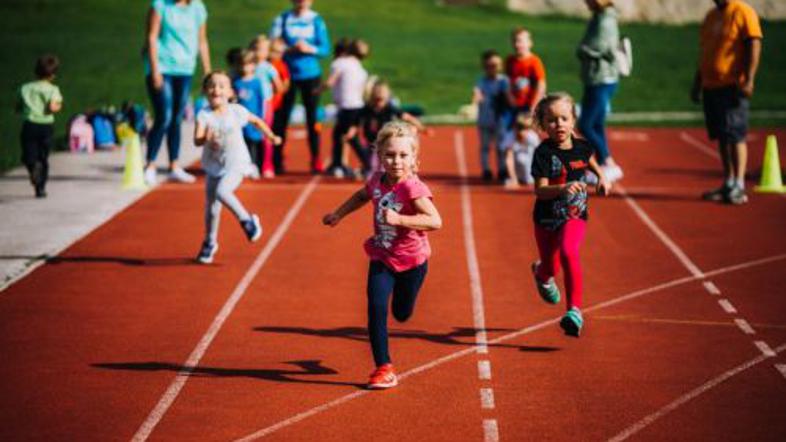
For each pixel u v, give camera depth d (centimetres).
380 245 773
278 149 1789
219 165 1127
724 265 1162
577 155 870
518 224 1382
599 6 1620
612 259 1191
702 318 959
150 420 705
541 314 969
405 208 765
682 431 690
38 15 4391
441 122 2673
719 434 685
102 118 2088
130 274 1109
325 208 1485
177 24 1612
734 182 1532
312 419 708
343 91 1744
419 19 4831
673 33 4794
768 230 1348
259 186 1673
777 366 824
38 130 1509
